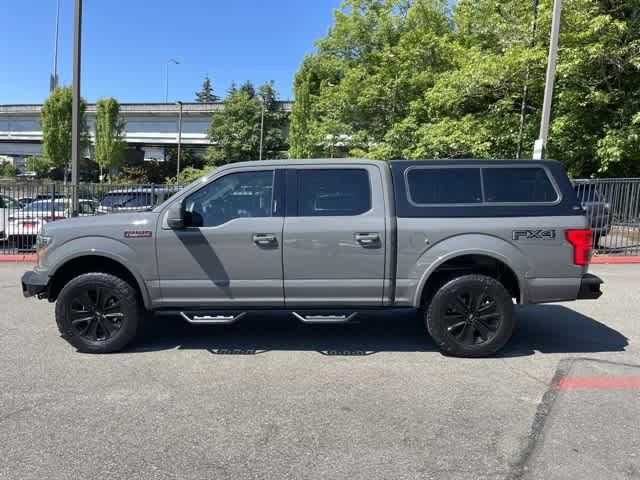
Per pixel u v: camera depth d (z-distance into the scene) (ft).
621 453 10.02
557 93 53.47
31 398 12.56
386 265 15.37
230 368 14.84
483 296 15.53
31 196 40.88
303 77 120.98
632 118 48.67
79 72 40.50
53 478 9.09
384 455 9.95
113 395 12.78
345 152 86.74
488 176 15.65
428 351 16.49
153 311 15.80
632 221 39.42
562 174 15.70
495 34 55.52
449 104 57.11
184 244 15.35
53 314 20.97
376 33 73.51
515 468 9.47
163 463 9.62
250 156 169.68
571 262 15.33
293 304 15.65
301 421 11.41
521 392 13.07
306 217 15.38
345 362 15.40
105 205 41.45
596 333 18.56
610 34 47.57
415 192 15.58
